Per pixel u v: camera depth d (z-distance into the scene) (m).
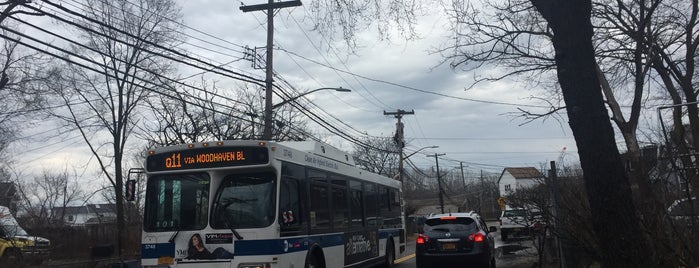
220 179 9.71
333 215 12.21
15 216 23.91
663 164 6.82
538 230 11.92
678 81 13.57
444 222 14.23
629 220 5.57
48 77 23.03
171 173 9.83
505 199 19.73
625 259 5.49
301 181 10.65
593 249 8.16
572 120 5.90
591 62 5.90
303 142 12.13
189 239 9.44
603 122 5.78
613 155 5.71
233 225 9.39
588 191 5.82
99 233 23.56
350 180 13.75
